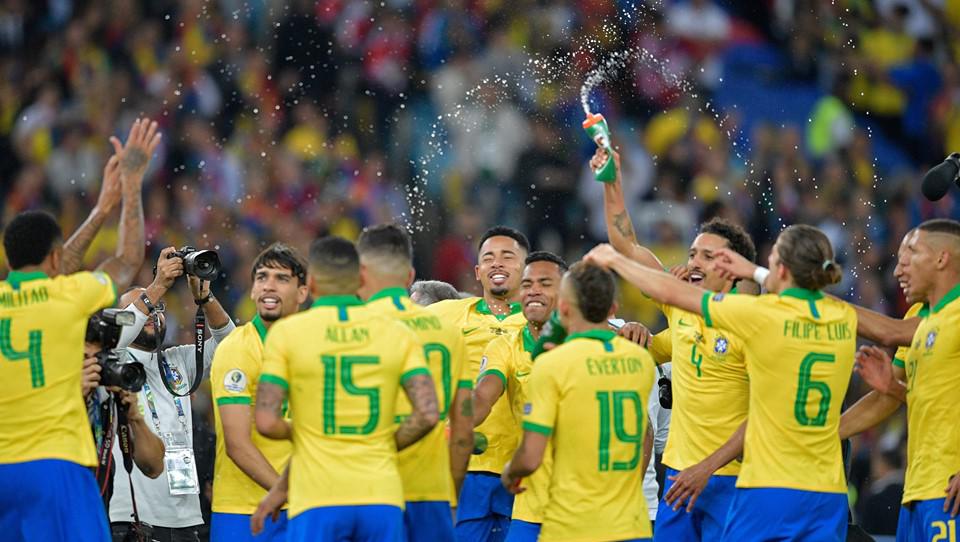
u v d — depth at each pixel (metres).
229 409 20.92
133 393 21.30
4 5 55.88
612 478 19.14
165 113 53.97
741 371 21.03
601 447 19.06
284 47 55.25
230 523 21.62
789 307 19.53
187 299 45.66
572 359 19.08
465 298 24.83
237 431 20.78
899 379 22.64
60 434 19.72
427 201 52.50
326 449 17.95
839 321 19.77
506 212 51.94
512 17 55.16
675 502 20.89
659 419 26.72
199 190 52.12
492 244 24.42
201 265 22.44
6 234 19.92
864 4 56.62
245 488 21.66
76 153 53.25
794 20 56.22
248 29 55.47
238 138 53.53
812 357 19.52
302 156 53.09
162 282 22.67
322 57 55.06
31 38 55.66
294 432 18.30
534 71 54.31
